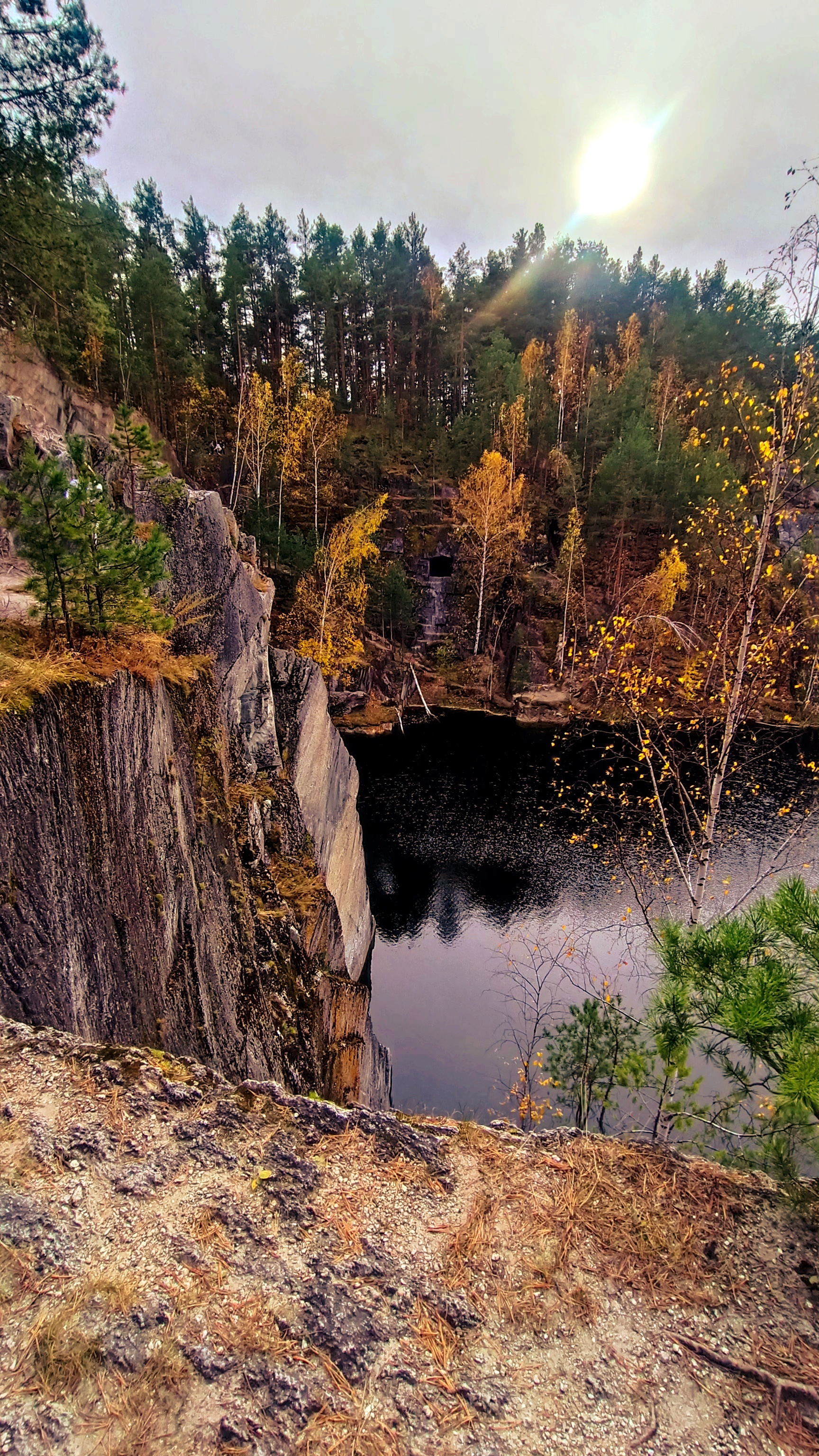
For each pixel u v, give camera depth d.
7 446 11.38
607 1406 2.95
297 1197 3.88
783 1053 4.08
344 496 52.06
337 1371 3.00
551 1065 11.02
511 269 74.00
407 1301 3.37
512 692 49.53
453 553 53.62
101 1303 3.11
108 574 6.64
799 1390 3.00
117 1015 6.20
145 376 36.59
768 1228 3.87
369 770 36.44
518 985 17.56
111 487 9.70
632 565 50.50
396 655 50.03
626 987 15.82
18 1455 2.50
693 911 9.86
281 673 14.98
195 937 8.34
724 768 9.55
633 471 48.38
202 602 10.68
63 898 5.51
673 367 59.16
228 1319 3.14
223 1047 8.46
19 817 5.06
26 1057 4.57
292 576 40.47
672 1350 3.22
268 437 41.34
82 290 28.03
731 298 73.00
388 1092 14.43
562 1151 4.45
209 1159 4.05
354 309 63.06
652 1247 3.74
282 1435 2.73
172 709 8.49
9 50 18.08
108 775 6.41
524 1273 3.58
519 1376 3.06
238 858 10.68
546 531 55.62
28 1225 3.44
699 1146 7.44
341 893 16.84
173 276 43.50
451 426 62.81
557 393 61.09
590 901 22.27
